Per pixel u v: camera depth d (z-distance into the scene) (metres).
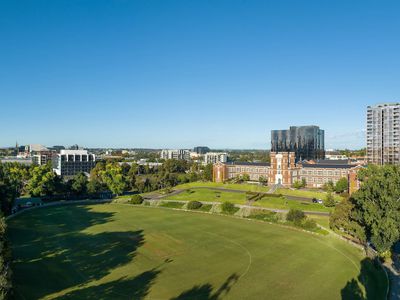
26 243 94.38
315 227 113.12
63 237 101.69
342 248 92.25
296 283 68.62
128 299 60.16
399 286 66.81
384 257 82.19
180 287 65.94
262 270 75.75
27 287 63.38
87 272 72.81
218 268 76.88
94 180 199.00
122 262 79.69
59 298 59.66
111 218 133.88
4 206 129.12
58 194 194.50
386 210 81.25
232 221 129.62
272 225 122.31
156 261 81.00
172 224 123.12
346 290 65.31
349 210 99.56
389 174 87.00
